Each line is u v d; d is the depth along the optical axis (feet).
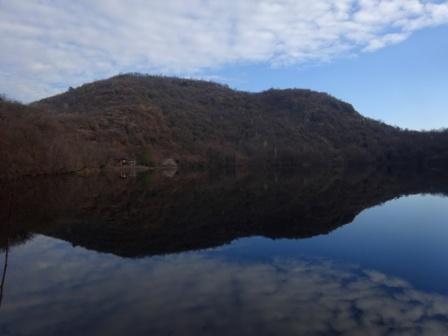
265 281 39.99
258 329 28.99
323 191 142.31
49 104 556.10
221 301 34.42
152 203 107.04
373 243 57.57
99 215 84.79
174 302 34.12
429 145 448.65
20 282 39.75
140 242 58.59
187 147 440.86
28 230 67.92
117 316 31.22
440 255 50.80
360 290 37.42
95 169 265.54
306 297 35.40
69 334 28.25
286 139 547.08
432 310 32.65
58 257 49.75
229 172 327.26
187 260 48.34
